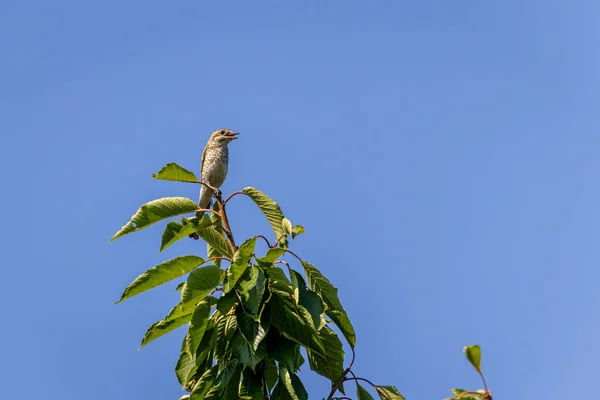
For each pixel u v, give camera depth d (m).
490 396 8.66
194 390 11.10
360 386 11.39
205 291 10.70
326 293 11.45
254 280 10.66
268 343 11.03
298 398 10.98
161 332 11.10
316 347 11.04
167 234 11.65
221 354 11.18
